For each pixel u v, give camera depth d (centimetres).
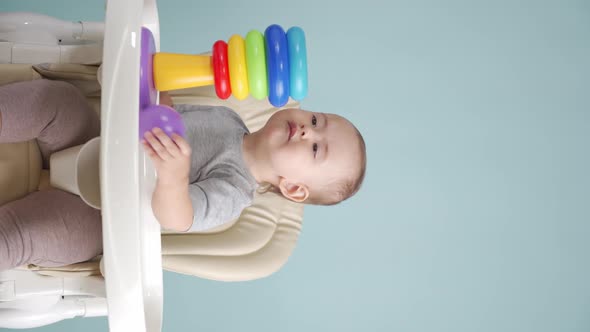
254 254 128
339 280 199
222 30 203
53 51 111
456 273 200
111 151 67
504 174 201
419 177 201
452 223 200
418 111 202
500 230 200
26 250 92
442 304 199
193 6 202
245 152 124
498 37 205
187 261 121
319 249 199
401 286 199
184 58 92
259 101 141
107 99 68
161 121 81
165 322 191
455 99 203
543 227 200
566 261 201
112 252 69
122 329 72
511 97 203
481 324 199
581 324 200
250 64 91
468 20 205
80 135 101
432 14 205
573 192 202
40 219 93
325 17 205
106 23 71
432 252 200
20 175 99
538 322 200
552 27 205
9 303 104
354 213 200
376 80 204
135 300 71
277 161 122
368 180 199
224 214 111
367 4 206
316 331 197
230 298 196
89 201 87
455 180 201
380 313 199
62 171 97
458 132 202
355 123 201
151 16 99
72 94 98
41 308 106
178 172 82
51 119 95
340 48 204
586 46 205
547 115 202
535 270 200
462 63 204
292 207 136
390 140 201
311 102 201
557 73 204
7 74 106
